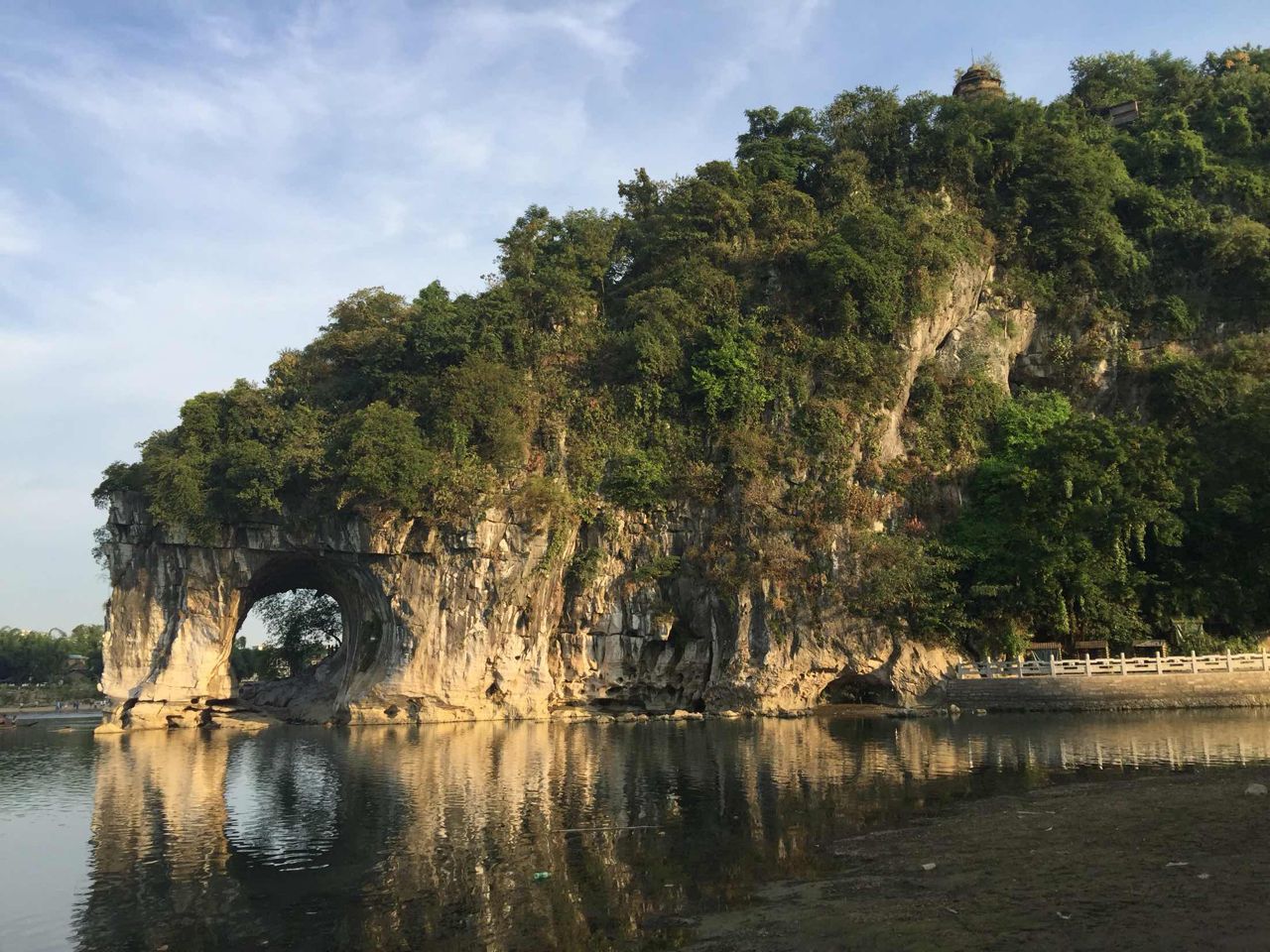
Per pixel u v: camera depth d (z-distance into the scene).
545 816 27.44
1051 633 53.91
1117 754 33.47
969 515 57.62
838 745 39.97
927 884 18.88
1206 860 18.86
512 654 58.12
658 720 54.97
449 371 61.09
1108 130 78.38
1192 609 52.56
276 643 84.94
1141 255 68.50
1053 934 15.45
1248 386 60.38
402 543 58.06
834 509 56.34
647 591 58.69
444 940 17.45
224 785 35.50
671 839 24.12
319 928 18.39
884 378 60.06
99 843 26.30
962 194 71.19
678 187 77.75
